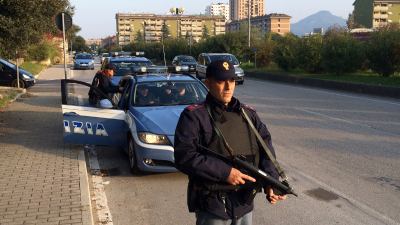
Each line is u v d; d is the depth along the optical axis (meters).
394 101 16.34
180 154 2.89
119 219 5.41
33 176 6.62
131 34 121.44
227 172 2.81
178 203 5.97
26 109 13.79
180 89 8.32
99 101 8.36
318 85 23.14
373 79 22.36
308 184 6.54
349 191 6.20
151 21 116.31
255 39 43.91
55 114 12.77
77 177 6.56
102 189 6.56
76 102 15.62
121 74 14.74
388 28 24.28
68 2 23.77
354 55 25.20
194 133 2.91
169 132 6.84
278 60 31.92
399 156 8.05
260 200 5.97
